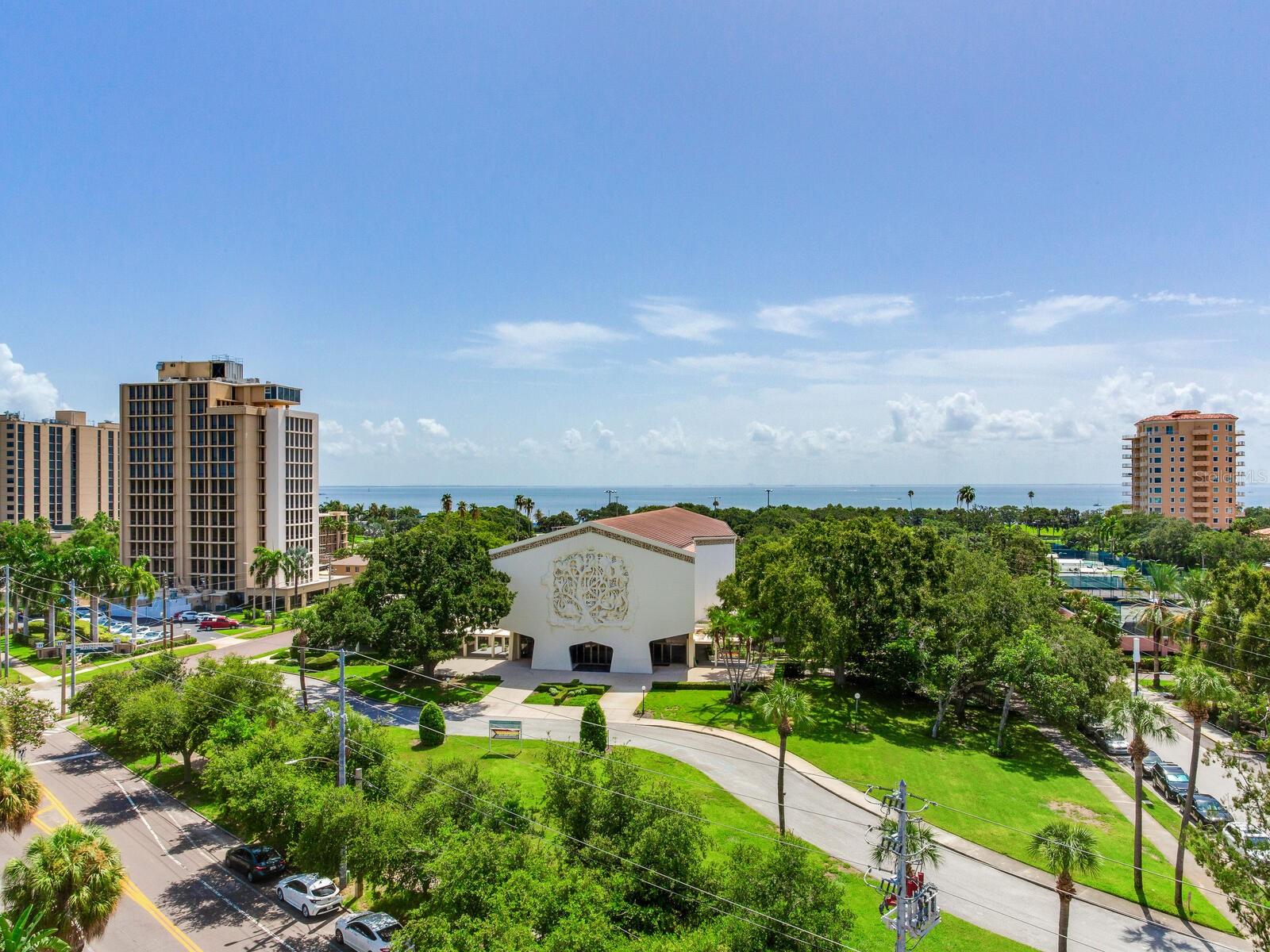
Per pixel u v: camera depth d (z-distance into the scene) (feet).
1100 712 172.45
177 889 113.09
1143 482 595.06
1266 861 94.07
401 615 206.18
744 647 233.96
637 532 254.47
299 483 379.35
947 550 234.58
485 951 77.00
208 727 145.18
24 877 83.25
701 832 98.32
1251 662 197.57
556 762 110.42
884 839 93.40
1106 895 116.06
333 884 108.78
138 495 364.38
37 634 297.12
